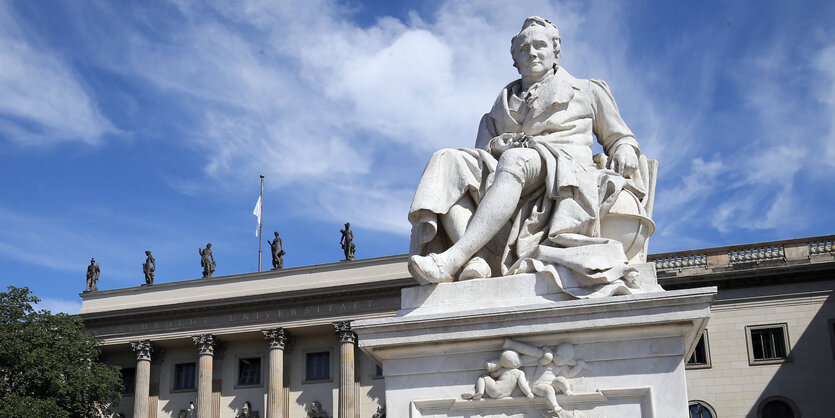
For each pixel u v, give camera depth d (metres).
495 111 6.05
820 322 39.19
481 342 4.71
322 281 47.81
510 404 4.61
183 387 49.38
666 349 4.49
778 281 40.06
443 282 5.01
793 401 38.59
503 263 5.20
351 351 45.75
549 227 5.21
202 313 48.62
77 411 35.16
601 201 5.25
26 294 35.62
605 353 4.56
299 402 46.94
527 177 5.28
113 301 50.84
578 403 4.52
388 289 45.94
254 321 47.66
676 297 4.44
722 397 39.44
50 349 35.09
